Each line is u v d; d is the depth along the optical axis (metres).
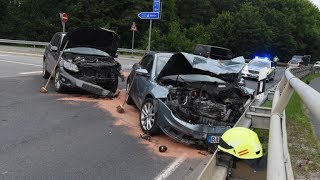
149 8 52.81
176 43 52.16
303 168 6.08
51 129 7.82
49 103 10.24
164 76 8.58
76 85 11.25
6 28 45.25
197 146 7.44
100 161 6.27
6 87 11.99
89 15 48.34
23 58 22.39
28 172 5.56
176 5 62.41
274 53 77.00
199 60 8.16
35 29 46.47
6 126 7.74
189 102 7.38
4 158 6.03
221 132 7.10
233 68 8.32
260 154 5.01
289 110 11.23
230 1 74.75
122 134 7.93
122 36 51.41
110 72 11.90
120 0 50.75
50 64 13.25
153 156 6.77
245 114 7.85
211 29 64.50
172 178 5.82
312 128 9.35
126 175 5.78
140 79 9.29
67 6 48.47
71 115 9.14
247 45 66.19
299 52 90.50
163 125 7.48
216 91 7.78
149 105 8.06
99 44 12.70
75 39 12.25
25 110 9.21
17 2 47.81
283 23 79.12
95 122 8.69
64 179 5.42
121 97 12.01
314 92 3.23
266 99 12.34
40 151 6.47
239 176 5.04
